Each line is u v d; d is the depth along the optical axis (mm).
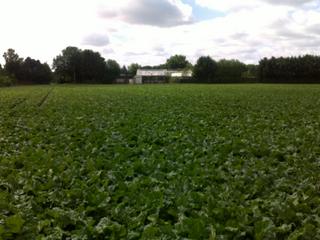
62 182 7711
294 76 93312
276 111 21094
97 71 117000
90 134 12992
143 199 6430
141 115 18844
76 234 5406
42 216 5988
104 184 7379
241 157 9844
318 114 19266
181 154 9867
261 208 6176
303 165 8797
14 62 109750
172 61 183625
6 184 7441
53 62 116375
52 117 18688
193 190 7137
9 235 5336
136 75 132375
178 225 5473
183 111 20969
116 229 5402
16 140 12336
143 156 9938
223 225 5488
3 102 30234
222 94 39844
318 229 5285
